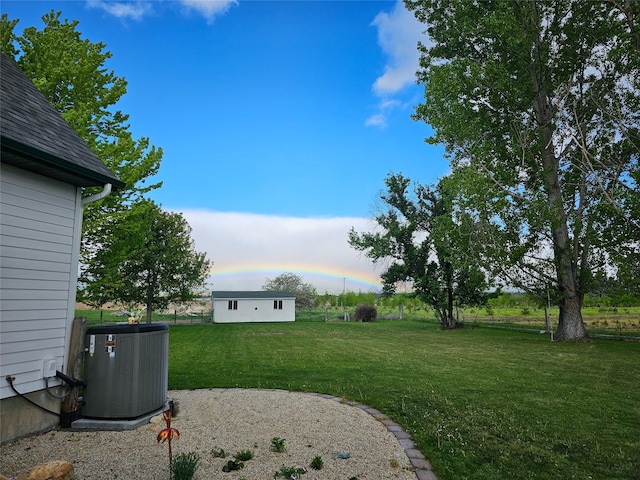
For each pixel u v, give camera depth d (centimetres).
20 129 479
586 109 1758
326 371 984
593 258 1822
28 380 476
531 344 1661
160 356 571
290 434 491
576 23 1816
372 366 1065
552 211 1692
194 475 366
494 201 1717
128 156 1230
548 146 1838
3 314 451
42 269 504
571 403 673
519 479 377
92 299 1277
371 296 6738
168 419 356
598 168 1566
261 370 997
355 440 473
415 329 2673
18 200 477
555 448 462
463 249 1900
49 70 1123
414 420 563
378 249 2959
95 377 522
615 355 1305
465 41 2100
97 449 433
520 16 1778
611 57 1582
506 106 1878
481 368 1037
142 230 1334
